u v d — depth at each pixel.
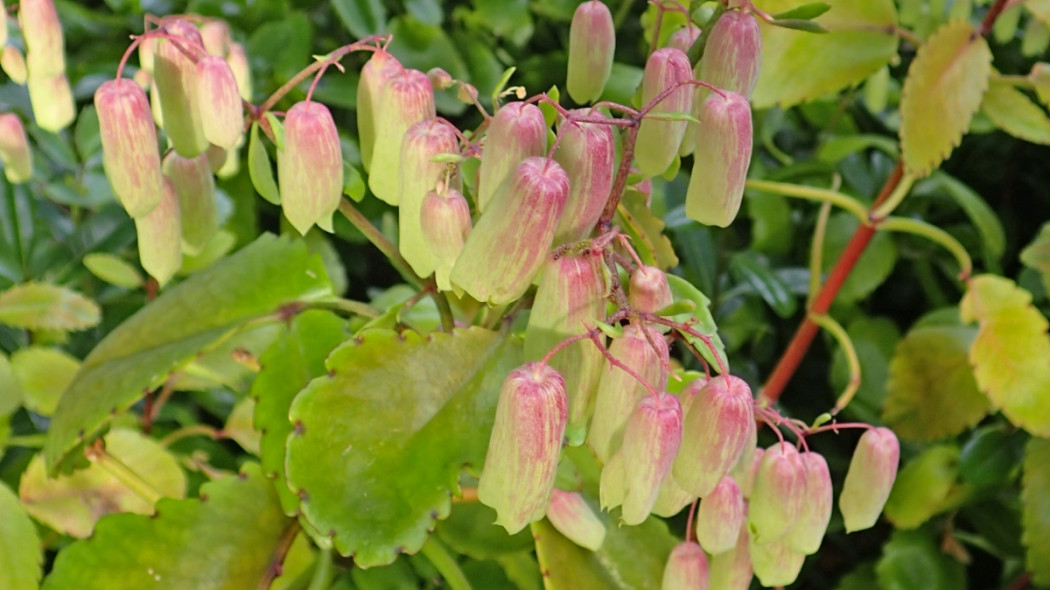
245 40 0.74
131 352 0.59
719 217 0.53
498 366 0.56
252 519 0.60
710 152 0.52
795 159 0.95
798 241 0.93
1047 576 0.73
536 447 0.49
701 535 0.55
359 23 0.76
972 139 0.98
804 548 0.55
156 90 0.55
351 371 0.55
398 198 0.54
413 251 0.53
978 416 0.76
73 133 0.75
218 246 0.70
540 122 0.50
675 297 0.57
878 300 1.02
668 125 0.52
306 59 0.76
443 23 0.87
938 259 0.91
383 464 0.55
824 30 0.54
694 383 0.52
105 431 0.61
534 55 0.91
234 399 0.74
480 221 0.50
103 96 0.53
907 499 0.76
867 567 0.81
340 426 0.55
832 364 0.87
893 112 0.93
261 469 0.61
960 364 0.77
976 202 0.81
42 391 0.64
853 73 0.71
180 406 0.76
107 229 0.70
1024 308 0.72
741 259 0.82
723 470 0.51
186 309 0.60
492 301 0.50
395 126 0.53
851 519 0.56
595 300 0.51
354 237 0.78
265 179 0.56
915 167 0.69
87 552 0.59
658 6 0.57
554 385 0.49
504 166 0.50
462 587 0.63
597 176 0.50
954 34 0.68
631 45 0.94
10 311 0.64
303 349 0.60
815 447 0.90
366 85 0.55
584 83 0.57
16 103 0.70
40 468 0.63
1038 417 0.71
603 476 0.52
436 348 0.56
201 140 0.56
